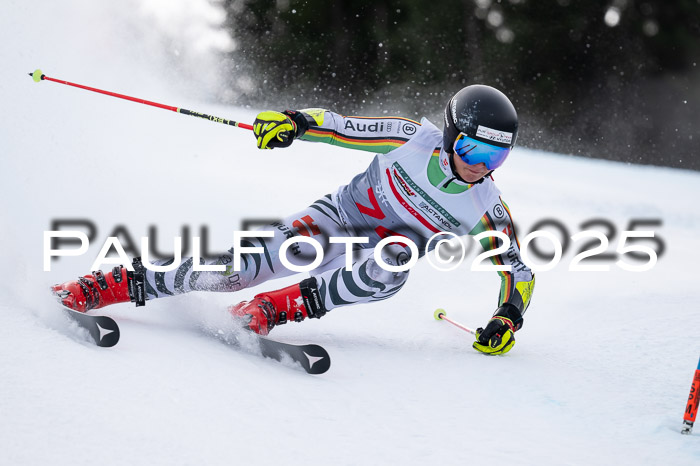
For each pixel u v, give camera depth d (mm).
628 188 19484
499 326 6125
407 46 40656
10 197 7207
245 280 5738
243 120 18922
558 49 41969
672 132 42594
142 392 4211
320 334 6379
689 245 12320
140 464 3521
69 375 4234
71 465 3428
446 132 5414
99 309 5723
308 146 15859
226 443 3844
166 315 5785
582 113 42406
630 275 9391
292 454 3848
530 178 18344
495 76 41656
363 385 5109
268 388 4680
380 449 4055
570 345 6656
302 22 39250
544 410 4945
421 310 7508
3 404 3811
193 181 10359
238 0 37031
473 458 4059
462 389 5238
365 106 40188
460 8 41094
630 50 42250
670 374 5871
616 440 4480
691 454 4281
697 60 42594
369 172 5977
